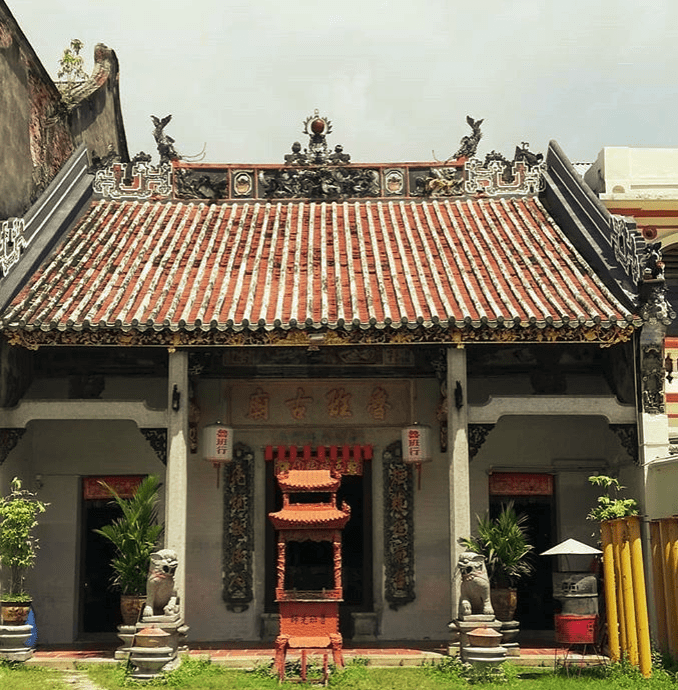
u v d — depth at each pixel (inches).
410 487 705.0
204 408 706.8
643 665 532.4
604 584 581.3
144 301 622.2
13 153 709.3
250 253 715.4
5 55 693.3
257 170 822.5
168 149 818.8
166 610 568.1
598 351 702.5
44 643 676.1
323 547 684.7
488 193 818.2
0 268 622.5
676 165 842.8
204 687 517.0
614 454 685.9
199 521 698.8
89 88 925.8
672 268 807.1
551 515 714.8
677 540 546.0
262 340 598.5
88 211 787.4
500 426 716.0
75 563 692.1
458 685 519.5
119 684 526.0
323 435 708.0
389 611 690.2
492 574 633.6
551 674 557.3
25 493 665.6
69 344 599.2
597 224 711.1
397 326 589.0
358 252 717.3
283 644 532.1
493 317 593.0
